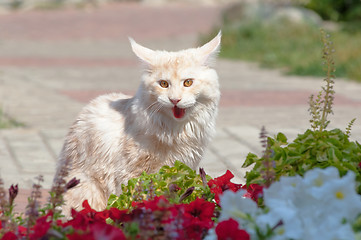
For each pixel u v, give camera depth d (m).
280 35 28.47
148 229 4.06
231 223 3.89
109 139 6.39
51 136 11.27
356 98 15.74
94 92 16.45
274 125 12.30
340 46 23.14
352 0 34.56
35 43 29.89
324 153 4.79
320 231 3.64
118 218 4.54
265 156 4.61
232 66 22.95
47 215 4.42
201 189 5.23
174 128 6.26
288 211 3.76
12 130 11.78
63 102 14.92
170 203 4.61
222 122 12.69
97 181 6.48
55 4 46.75
